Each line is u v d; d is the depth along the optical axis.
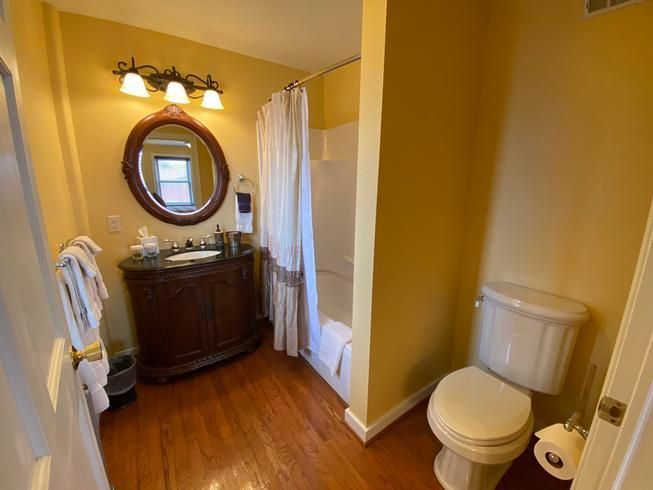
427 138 1.30
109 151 1.91
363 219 1.27
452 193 1.51
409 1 1.09
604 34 1.10
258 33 1.97
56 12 1.64
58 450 0.52
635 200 1.11
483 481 1.21
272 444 1.48
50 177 1.50
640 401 0.50
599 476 0.60
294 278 1.86
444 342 1.78
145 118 1.98
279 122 1.82
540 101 1.29
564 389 1.38
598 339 1.26
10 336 0.41
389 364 1.48
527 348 1.31
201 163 2.23
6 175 0.49
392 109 1.14
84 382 1.18
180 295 1.87
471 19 1.32
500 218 1.51
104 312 2.03
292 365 2.10
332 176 2.57
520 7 1.30
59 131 1.70
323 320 1.95
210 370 2.05
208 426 1.58
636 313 0.52
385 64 1.07
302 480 1.31
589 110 1.17
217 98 2.09
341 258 2.59
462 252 1.69
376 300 1.32
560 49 1.21
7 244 0.46
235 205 2.41
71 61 1.73
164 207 2.14
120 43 1.85
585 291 1.27
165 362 1.90
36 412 0.45
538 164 1.34
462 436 1.09
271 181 2.02
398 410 1.60
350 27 1.88
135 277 1.77
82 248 1.41
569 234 1.28
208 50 2.13
